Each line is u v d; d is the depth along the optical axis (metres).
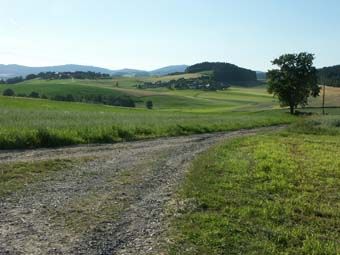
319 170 20.30
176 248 9.55
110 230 10.67
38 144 25.27
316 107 133.38
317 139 38.88
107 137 30.58
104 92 196.38
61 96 173.38
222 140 35.00
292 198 14.64
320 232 11.41
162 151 25.61
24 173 16.69
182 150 26.48
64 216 11.68
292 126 53.75
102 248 9.50
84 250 9.35
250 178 17.42
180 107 171.75
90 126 32.81
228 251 9.50
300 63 106.19
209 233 10.48
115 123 37.50
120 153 23.95
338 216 12.92
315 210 13.28
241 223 11.49
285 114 109.06
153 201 13.48
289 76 106.12
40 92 187.00
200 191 14.73
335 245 10.32
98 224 11.09
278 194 15.16
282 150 27.67
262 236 10.56
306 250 9.83
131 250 9.43
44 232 10.38
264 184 16.42
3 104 75.25
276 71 107.81
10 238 9.88
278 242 10.30
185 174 18.05
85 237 10.13
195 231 10.63
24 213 11.80
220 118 66.56
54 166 18.53
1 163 18.16
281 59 107.06
